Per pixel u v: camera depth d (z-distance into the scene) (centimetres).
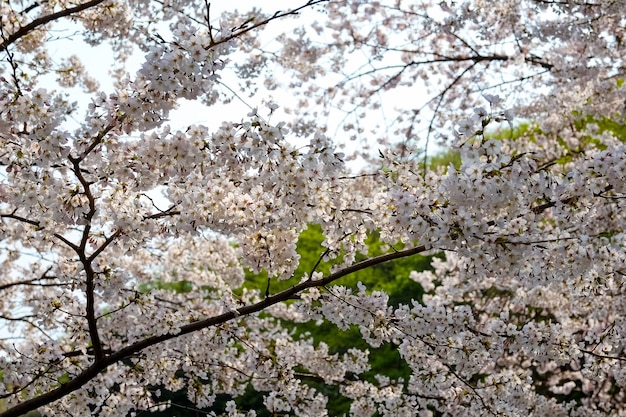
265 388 640
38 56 615
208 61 363
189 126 390
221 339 522
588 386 1037
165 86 361
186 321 527
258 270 464
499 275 389
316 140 383
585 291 446
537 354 501
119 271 457
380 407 591
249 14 694
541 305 816
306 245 1789
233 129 382
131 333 529
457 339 488
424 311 464
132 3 631
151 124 381
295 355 617
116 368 550
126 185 407
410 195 361
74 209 398
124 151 400
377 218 442
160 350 525
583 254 397
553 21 773
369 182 686
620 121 970
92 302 443
